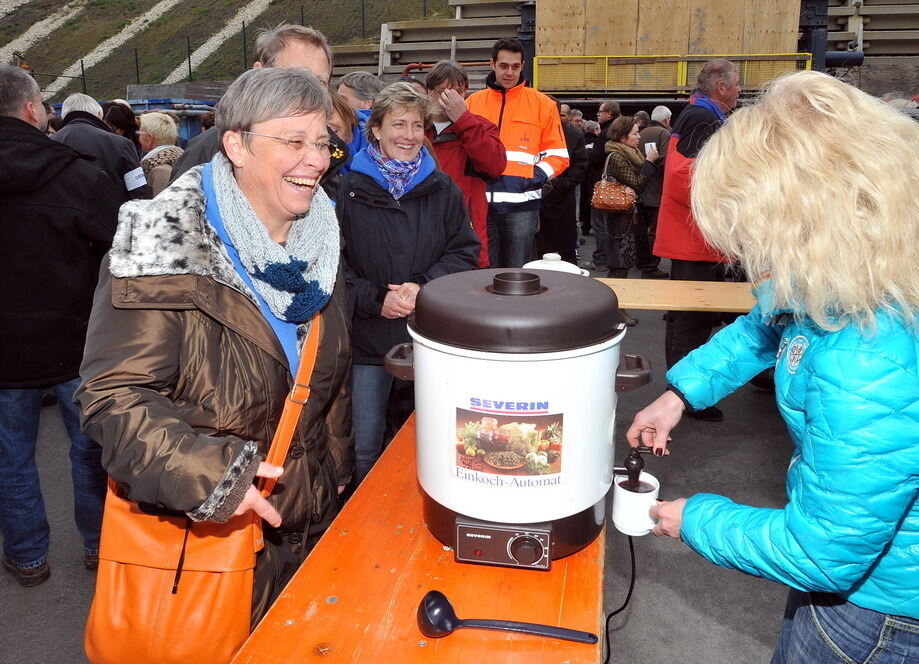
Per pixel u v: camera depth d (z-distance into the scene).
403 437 1.79
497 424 1.12
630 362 1.29
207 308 1.25
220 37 44.75
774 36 10.49
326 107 1.33
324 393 1.49
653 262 7.61
